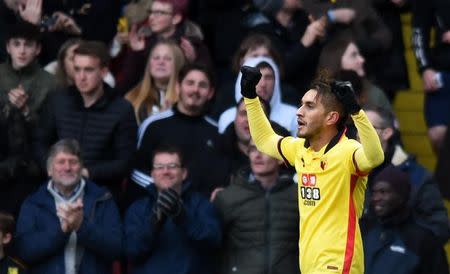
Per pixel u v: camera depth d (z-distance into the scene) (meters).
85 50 33.94
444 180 36.38
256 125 26.97
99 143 33.91
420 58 39.94
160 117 34.34
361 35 38.34
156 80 35.91
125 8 38.50
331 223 25.91
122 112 34.09
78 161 32.09
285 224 31.84
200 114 34.34
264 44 36.06
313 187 26.09
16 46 35.25
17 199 33.81
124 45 38.62
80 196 32.22
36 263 31.67
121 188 34.03
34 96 35.22
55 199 32.06
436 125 39.62
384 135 33.16
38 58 37.19
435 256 31.06
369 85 36.59
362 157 25.33
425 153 41.19
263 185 32.06
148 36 37.91
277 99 34.59
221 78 39.09
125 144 33.97
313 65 37.69
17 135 33.88
